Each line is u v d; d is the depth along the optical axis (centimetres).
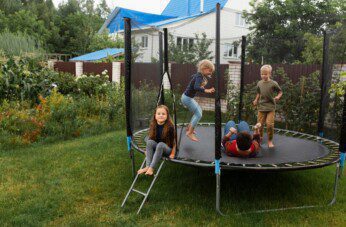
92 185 421
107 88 973
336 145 470
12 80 799
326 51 471
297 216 348
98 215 344
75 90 985
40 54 1506
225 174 479
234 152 402
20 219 329
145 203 374
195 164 354
